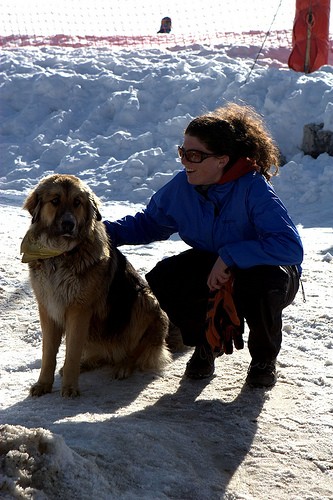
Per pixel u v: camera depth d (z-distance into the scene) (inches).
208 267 229.1
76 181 225.6
